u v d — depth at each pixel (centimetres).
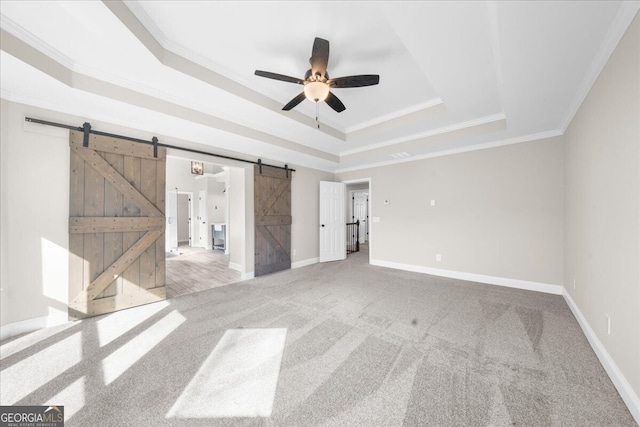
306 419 136
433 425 131
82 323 252
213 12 178
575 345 207
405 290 358
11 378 168
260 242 446
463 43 183
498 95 266
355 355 196
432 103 322
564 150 321
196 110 291
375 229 536
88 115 266
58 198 249
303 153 440
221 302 313
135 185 298
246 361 188
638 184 136
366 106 334
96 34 178
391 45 214
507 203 374
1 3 153
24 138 230
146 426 131
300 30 198
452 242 428
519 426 130
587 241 222
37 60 187
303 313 278
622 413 138
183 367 181
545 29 157
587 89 218
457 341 215
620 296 156
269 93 298
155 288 314
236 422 134
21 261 229
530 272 357
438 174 443
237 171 511
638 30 135
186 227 992
